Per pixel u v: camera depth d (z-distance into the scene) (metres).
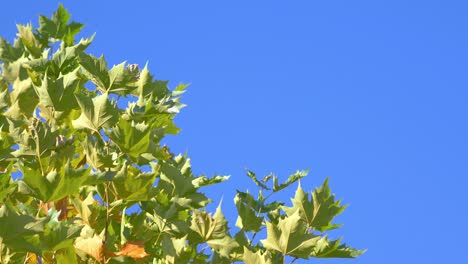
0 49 5.19
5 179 3.57
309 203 4.32
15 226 3.21
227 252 4.55
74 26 5.47
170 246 4.23
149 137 4.17
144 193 3.97
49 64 4.75
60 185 3.58
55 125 4.25
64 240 3.53
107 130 3.83
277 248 4.19
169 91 4.95
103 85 4.51
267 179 4.82
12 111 4.44
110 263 4.05
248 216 4.71
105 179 3.78
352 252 4.36
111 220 4.37
